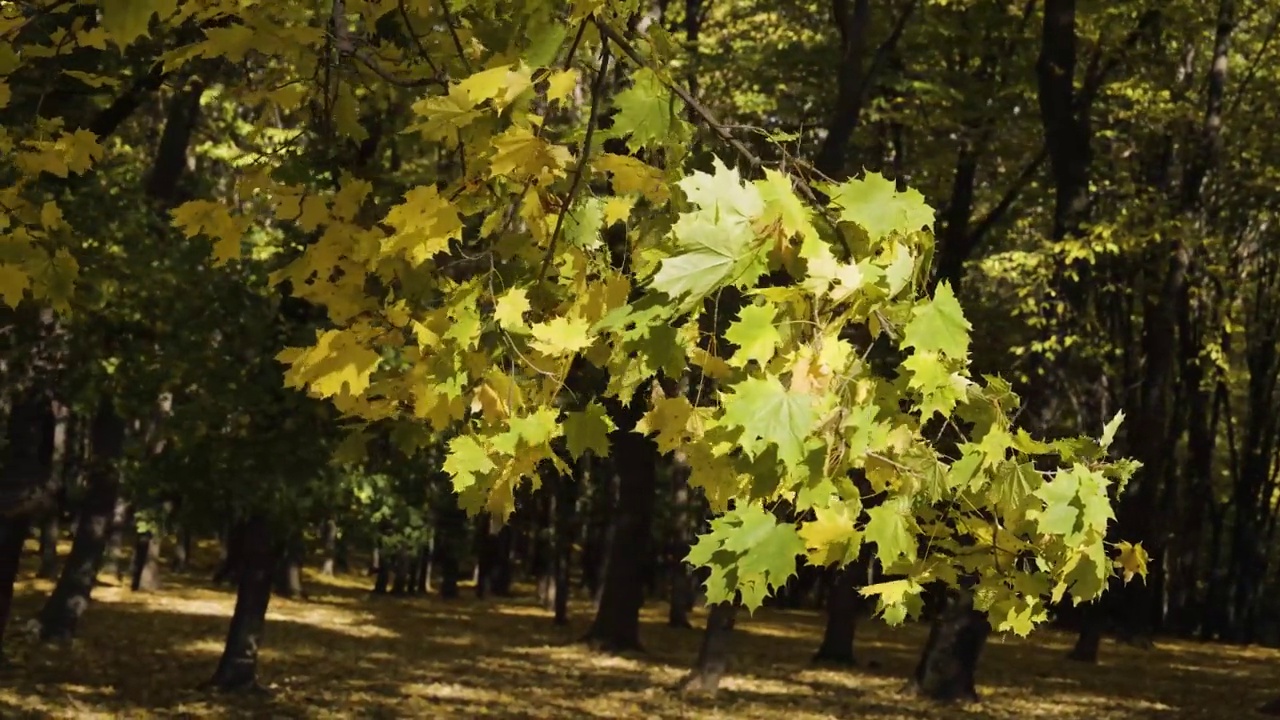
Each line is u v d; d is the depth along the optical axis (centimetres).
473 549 3400
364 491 1293
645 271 241
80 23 269
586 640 2183
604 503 2850
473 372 231
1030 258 1664
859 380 189
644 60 233
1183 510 3684
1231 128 2153
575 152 266
